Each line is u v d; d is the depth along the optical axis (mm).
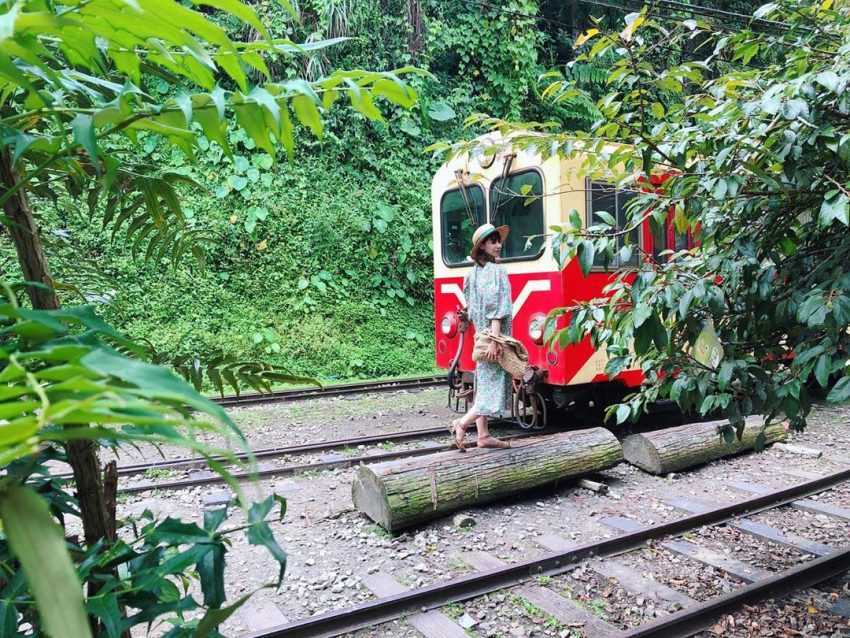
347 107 12500
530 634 2871
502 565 3543
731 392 2521
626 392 6641
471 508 4449
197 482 4844
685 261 2494
